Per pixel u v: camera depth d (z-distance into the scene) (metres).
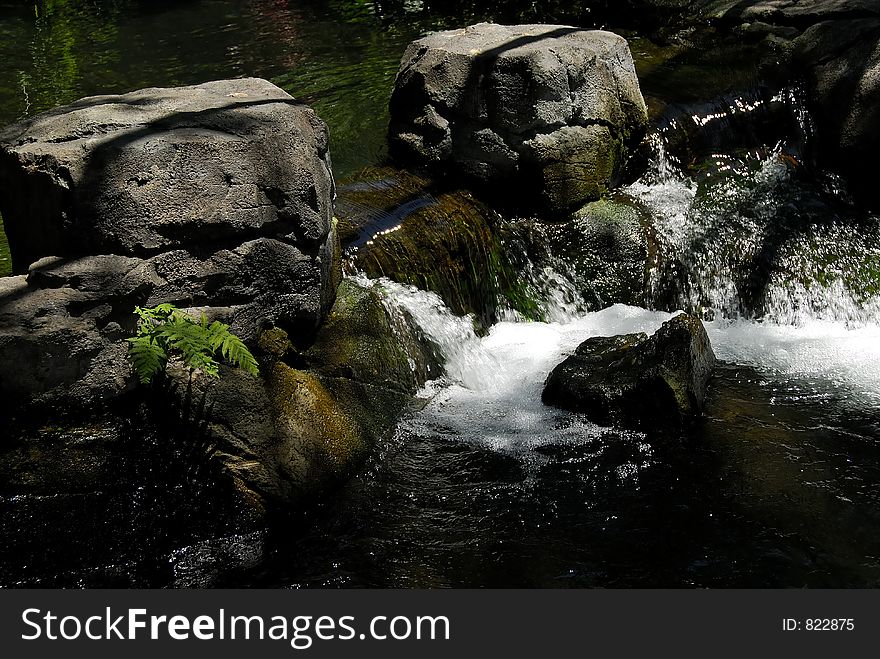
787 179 7.74
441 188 6.80
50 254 4.43
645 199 7.26
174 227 4.43
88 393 4.27
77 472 4.29
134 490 4.39
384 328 5.50
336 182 6.66
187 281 4.51
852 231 7.29
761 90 8.30
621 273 6.83
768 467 5.12
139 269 4.34
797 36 8.52
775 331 6.75
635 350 5.66
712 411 5.64
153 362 4.25
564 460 5.19
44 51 10.73
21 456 4.20
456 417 5.55
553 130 6.82
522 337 6.43
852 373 6.10
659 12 9.62
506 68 6.71
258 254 4.71
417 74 6.99
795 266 7.02
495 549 4.53
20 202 4.46
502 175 6.85
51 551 4.26
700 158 7.84
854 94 7.73
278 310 4.89
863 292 6.87
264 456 4.67
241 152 4.61
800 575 4.36
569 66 6.83
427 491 4.93
